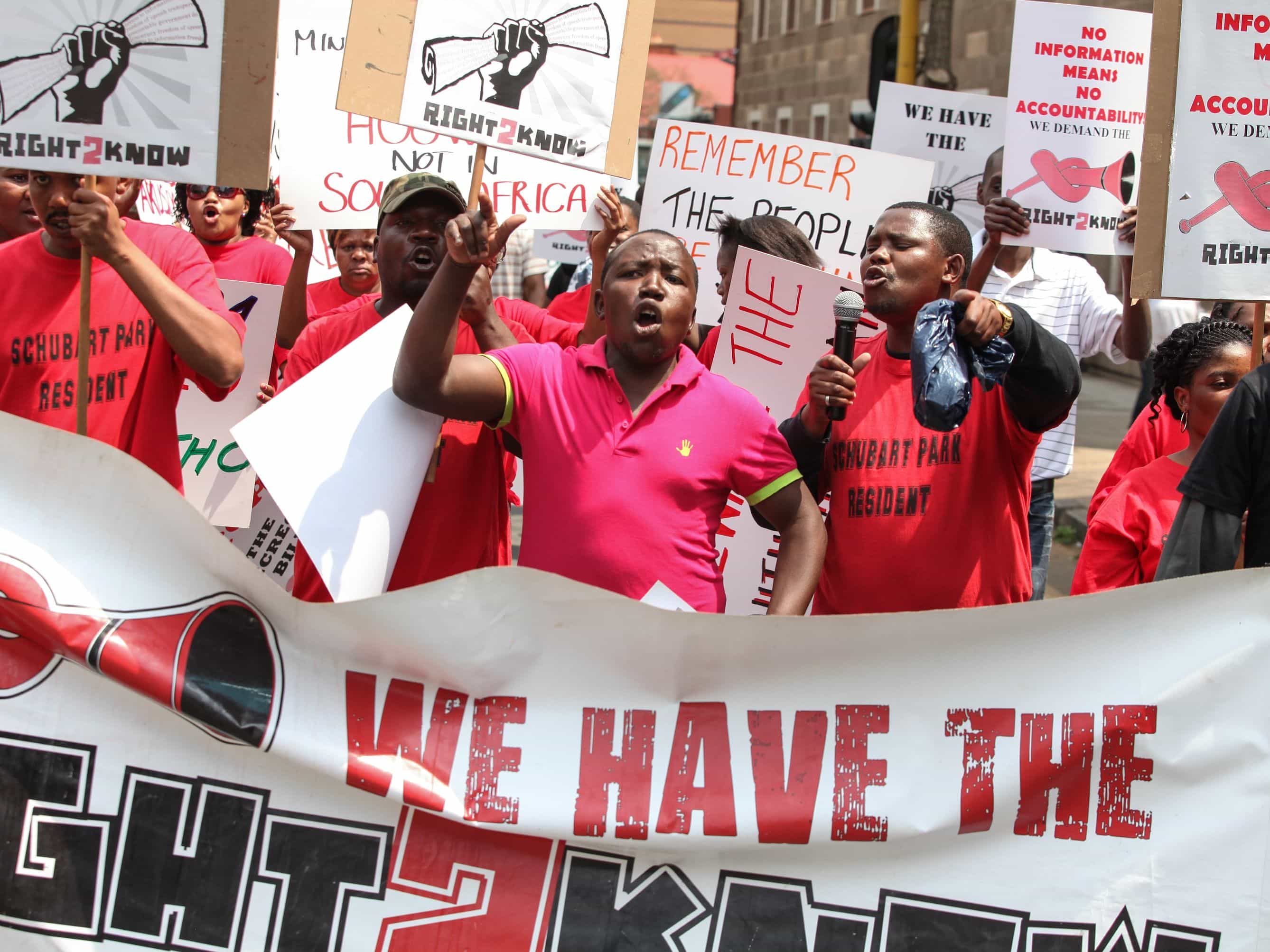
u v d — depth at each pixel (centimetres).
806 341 415
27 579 281
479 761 282
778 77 2808
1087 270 588
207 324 327
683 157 516
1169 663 281
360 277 529
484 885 281
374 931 280
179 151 311
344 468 316
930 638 282
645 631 281
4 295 351
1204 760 280
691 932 281
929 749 283
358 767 279
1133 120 518
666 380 319
